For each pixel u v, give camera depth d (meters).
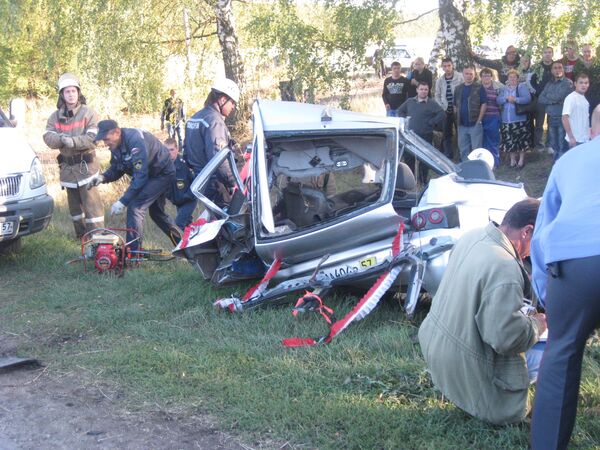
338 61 12.62
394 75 12.46
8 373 5.08
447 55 13.09
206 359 5.05
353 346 5.07
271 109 5.98
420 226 5.64
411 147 6.16
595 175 3.23
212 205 6.40
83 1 13.90
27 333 5.89
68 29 14.21
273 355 5.06
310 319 5.70
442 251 5.50
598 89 11.28
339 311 5.84
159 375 4.88
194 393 4.57
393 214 5.60
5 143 8.11
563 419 3.23
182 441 4.03
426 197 5.89
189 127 7.61
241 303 5.92
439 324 3.90
